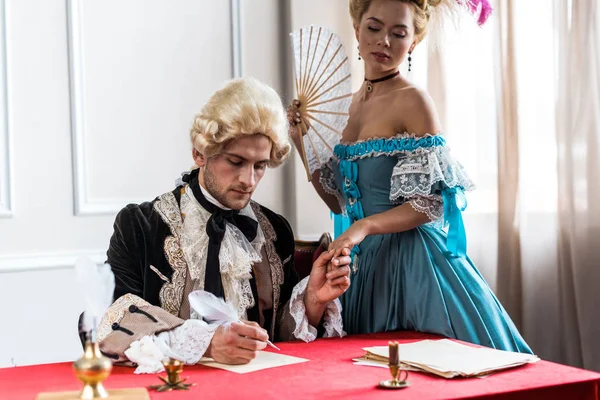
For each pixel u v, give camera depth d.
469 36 3.09
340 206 2.53
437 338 2.04
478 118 3.09
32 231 2.74
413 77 3.13
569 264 3.08
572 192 3.02
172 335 1.71
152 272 1.89
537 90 3.11
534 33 3.10
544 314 3.14
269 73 3.06
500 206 3.09
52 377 1.60
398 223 2.16
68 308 2.77
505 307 3.10
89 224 2.82
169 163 2.94
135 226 1.93
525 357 1.66
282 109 1.88
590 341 2.99
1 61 2.70
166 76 2.93
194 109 2.97
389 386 1.45
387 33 2.28
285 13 3.06
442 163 2.18
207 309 1.70
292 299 2.00
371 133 2.30
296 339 2.00
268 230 2.09
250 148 1.82
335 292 1.96
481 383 1.48
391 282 2.23
